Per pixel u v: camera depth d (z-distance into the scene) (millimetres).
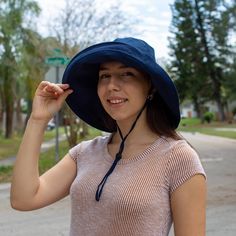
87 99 2305
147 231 1765
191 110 89188
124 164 1897
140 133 1980
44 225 6500
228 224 6402
